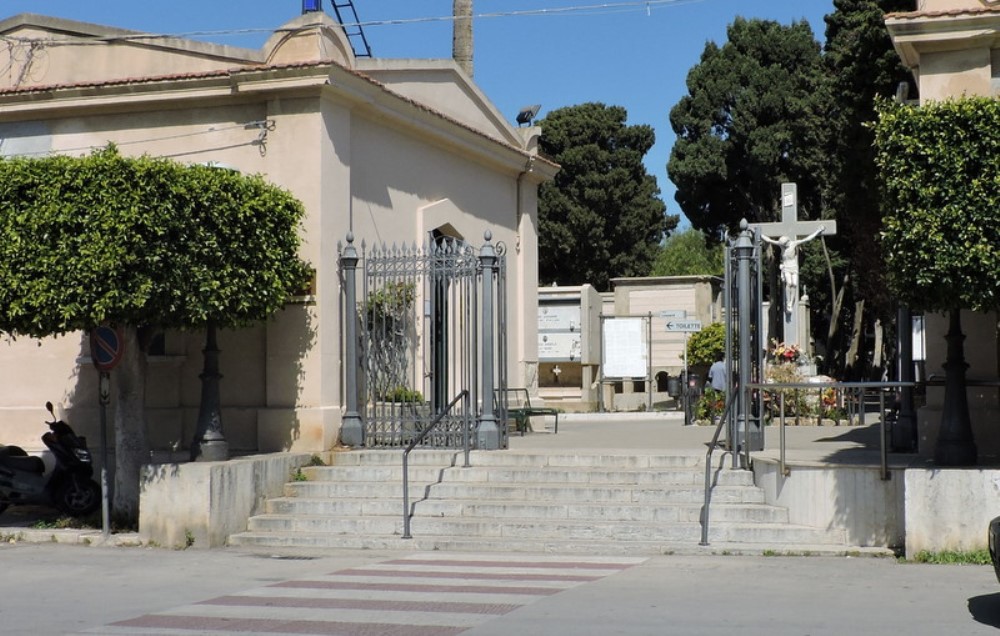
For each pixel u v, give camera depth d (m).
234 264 13.63
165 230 12.77
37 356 16.77
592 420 26.89
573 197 54.44
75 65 16.88
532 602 9.45
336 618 8.91
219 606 9.58
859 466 12.18
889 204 11.41
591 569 11.29
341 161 15.97
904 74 27.59
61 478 14.90
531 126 23.16
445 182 19.56
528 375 22.39
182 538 13.25
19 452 15.48
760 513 12.77
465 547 12.84
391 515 13.80
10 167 12.91
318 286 15.34
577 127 54.31
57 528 14.30
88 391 16.45
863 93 28.72
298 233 15.35
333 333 15.63
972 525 11.21
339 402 15.76
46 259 12.62
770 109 45.84
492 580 10.67
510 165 21.70
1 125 17.05
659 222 56.34
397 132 17.94
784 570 11.07
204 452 14.16
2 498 14.83
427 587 10.32
